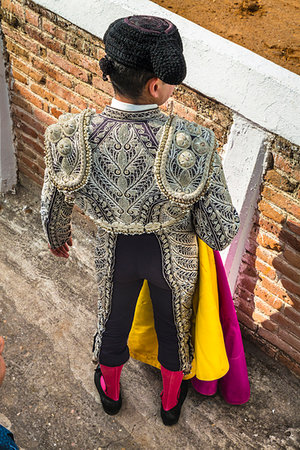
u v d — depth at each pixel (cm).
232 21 248
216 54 188
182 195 145
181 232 166
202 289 189
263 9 259
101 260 176
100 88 249
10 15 262
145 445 221
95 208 156
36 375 242
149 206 151
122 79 138
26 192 334
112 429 226
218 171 149
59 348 253
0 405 231
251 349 261
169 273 171
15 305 271
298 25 248
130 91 140
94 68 244
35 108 290
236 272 245
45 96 279
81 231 310
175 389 214
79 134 146
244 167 207
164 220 156
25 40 264
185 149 142
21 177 335
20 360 247
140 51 131
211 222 155
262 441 225
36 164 319
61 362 248
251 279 242
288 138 184
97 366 244
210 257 186
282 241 216
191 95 210
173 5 256
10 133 314
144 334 228
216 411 234
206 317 195
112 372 211
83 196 155
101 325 200
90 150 145
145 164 143
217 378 213
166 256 167
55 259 294
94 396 236
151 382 242
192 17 249
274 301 238
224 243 160
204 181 146
